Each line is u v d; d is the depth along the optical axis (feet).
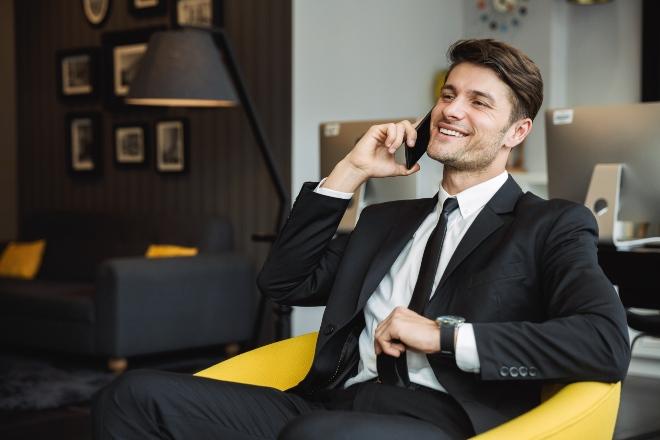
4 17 28.78
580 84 22.25
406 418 6.02
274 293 8.02
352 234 7.98
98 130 24.39
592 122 10.81
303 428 5.82
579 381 6.42
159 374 6.97
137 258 19.10
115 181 24.23
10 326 20.43
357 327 7.73
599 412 6.23
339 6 21.16
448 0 23.62
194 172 22.48
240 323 20.62
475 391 6.71
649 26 20.92
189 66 17.39
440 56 23.50
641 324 12.05
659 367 17.16
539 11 22.31
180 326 19.45
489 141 7.14
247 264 20.66
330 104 21.04
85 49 24.47
